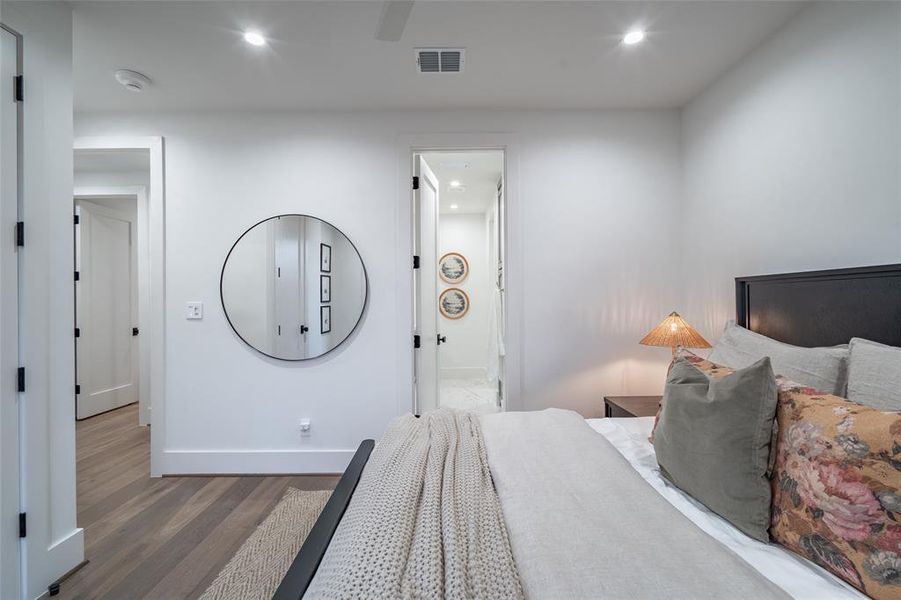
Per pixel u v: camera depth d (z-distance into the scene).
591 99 2.38
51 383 1.50
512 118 2.50
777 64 1.75
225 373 2.50
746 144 1.94
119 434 3.32
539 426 1.52
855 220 1.40
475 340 5.65
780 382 1.03
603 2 1.58
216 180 2.49
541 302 2.52
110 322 4.08
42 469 1.46
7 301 1.36
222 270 2.49
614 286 2.51
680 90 2.28
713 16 1.66
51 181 1.50
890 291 1.22
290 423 2.50
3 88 1.35
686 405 1.11
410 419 1.57
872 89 1.34
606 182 2.51
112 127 2.46
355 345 2.51
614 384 2.51
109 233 4.08
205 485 2.34
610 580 0.68
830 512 0.78
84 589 1.50
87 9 1.59
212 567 1.61
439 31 1.76
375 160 2.50
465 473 1.11
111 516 2.00
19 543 1.40
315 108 2.46
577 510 0.92
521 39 1.82
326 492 2.21
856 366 1.09
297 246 2.50
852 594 0.73
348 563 0.74
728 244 2.08
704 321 2.29
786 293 1.62
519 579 0.72
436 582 0.68
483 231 5.66
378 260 2.51
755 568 0.81
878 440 0.74
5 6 1.35
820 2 1.53
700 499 1.04
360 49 1.88
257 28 1.72
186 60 1.95
